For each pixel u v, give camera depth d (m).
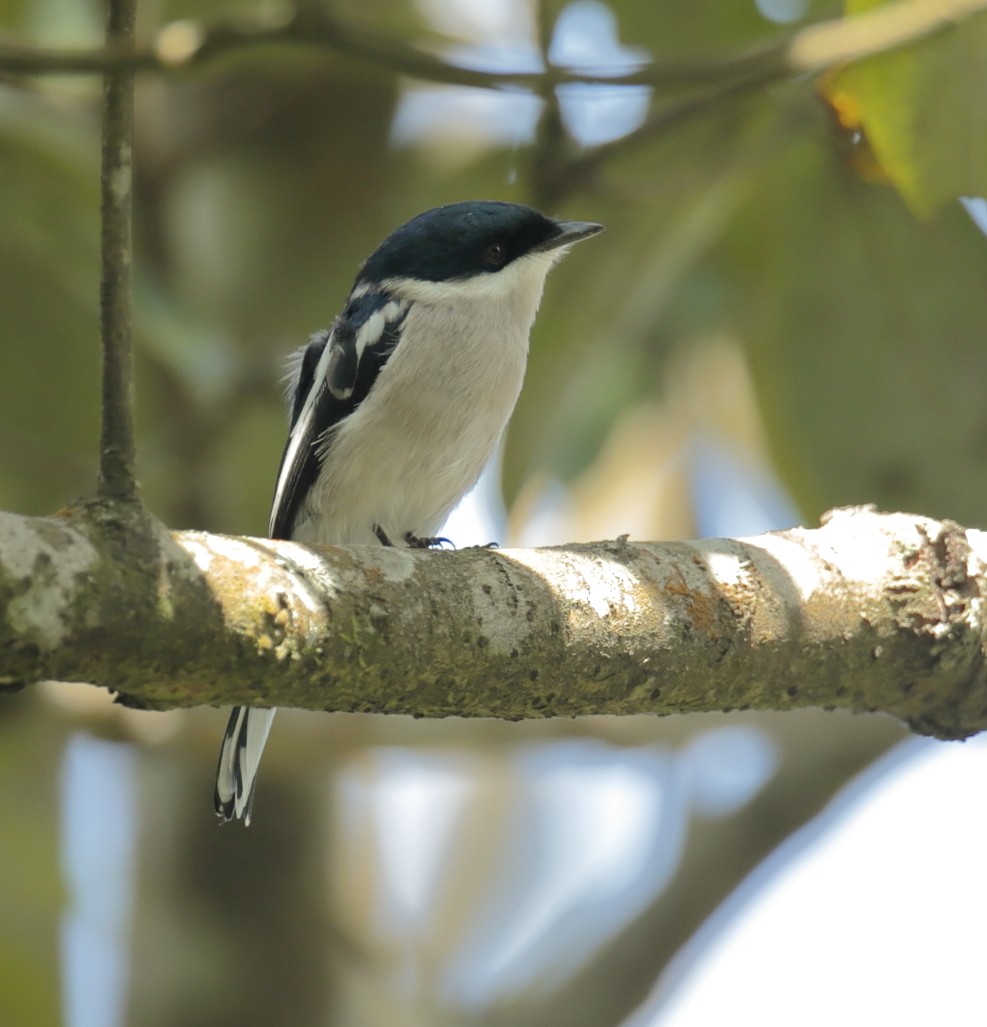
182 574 5.26
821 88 7.84
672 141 10.62
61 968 12.23
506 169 11.98
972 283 10.02
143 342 10.14
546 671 6.11
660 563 6.50
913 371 10.16
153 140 12.15
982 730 7.14
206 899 11.52
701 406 13.68
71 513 5.19
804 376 10.26
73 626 4.99
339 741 11.22
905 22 7.53
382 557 5.91
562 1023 11.08
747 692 6.63
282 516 10.10
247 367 11.05
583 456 12.43
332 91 12.18
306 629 5.52
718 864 11.35
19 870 12.25
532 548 6.37
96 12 11.67
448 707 6.06
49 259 10.67
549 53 8.98
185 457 11.06
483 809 15.62
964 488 10.16
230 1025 11.27
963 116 7.67
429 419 9.78
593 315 10.08
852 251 10.09
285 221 12.17
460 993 13.66
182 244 12.11
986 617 6.88
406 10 11.72
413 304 9.91
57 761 12.34
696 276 11.86
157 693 5.40
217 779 8.53
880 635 6.73
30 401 11.10
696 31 10.59
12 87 10.33
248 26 8.63
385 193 12.27
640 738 11.59
